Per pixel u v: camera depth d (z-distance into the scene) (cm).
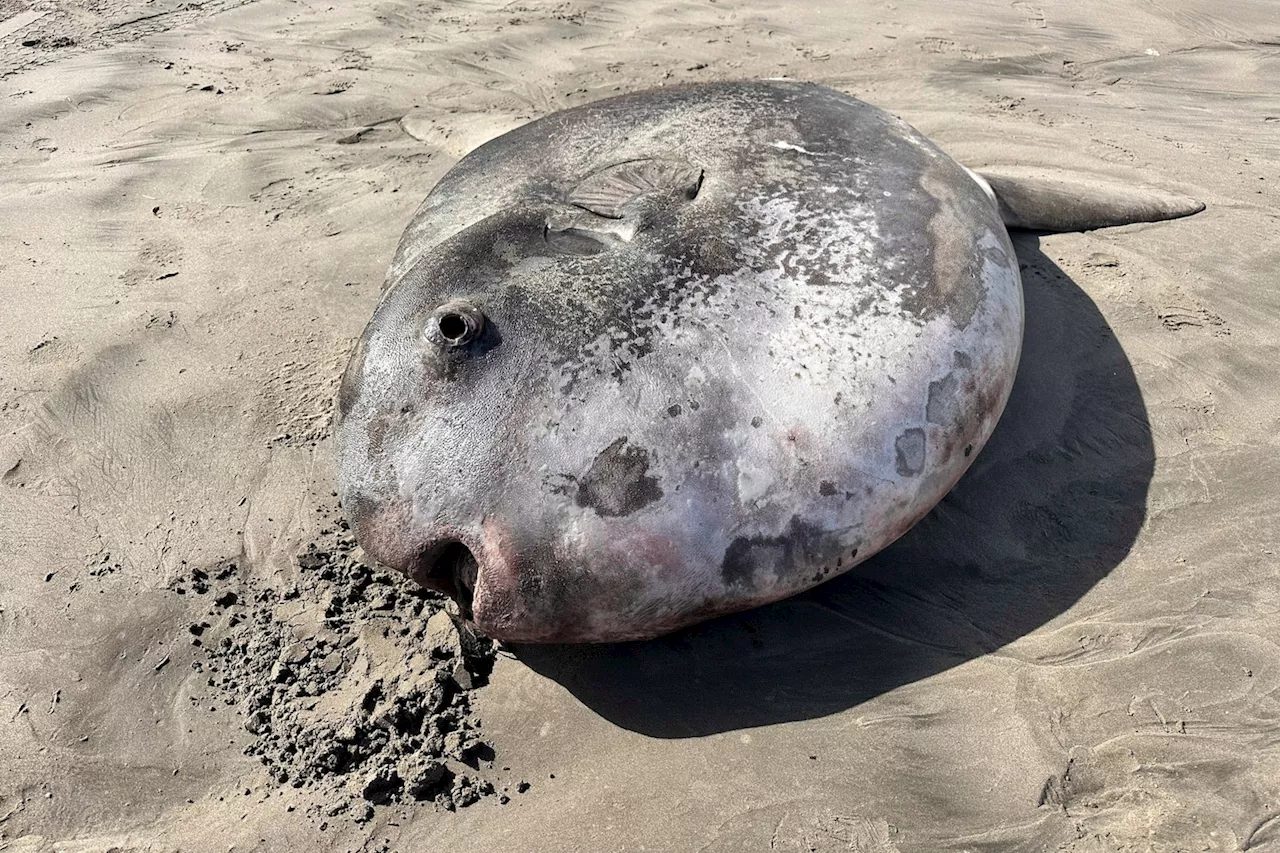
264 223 438
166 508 291
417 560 216
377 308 253
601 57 627
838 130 297
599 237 253
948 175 290
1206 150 489
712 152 284
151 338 361
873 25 675
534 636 222
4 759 223
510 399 211
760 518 216
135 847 206
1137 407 318
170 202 456
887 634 246
